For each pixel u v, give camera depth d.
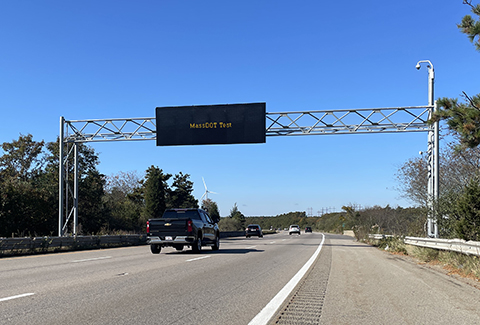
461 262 13.74
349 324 6.32
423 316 6.86
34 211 35.91
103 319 6.32
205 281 10.39
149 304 7.48
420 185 29.66
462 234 14.66
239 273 12.12
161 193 57.09
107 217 46.59
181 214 20.94
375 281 10.95
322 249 24.84
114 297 8.09
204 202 96.75
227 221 96.75
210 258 17.11
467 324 6.35
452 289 9.66
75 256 17.94
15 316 6.39
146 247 26.03
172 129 29.23
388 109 27.44
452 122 12.26
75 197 31.17
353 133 28.22
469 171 24.80
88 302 7.55
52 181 41.59
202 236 20.69
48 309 6.92
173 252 21.03
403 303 7.94
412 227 28.12
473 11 11.89
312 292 9.08
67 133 31.06
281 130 28.98
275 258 17.67
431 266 15.19
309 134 28.61
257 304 7.66
